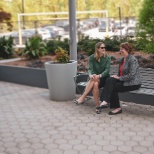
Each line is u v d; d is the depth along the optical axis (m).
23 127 4.77
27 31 22.81
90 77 5.33
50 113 5.45
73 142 4.11
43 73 7.61
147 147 3.86
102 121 4.89
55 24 27.30
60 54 6.19
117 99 5.20
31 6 25.45
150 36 7.21
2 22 20.16
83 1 25.12
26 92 7.27
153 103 5.14
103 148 3.88
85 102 6.02
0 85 8.24
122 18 18.23
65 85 6.15
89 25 24.94
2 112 5.63
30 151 3.88
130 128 4.54
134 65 4.99
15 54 11.68
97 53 5.44
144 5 7.16
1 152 3.88
